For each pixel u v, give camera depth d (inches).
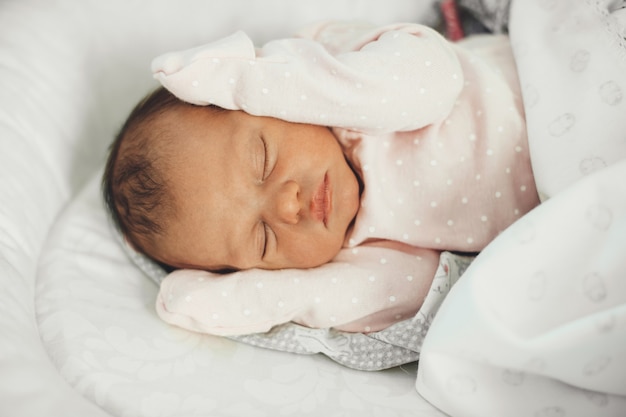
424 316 38.3
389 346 39.2
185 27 55.2
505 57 46.4
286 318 40.8
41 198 45.6
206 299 39.9
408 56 39.8
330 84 38.9
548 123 39.2
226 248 40.9
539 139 39.3
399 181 42.8
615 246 30.8
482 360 31.2
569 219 31.9
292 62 39.0
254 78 38.5
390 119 40.2
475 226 41.6
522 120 42.1
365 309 40.6
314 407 35.4
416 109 39.9
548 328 31.1
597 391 30.6
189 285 40.5
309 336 40.3
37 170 46.0
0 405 29.9
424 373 33.4
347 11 57.0
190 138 40.3
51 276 42.1
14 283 38.6
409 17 56.2
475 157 41.7
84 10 52.7
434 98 39.9
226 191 39.6
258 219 40.0
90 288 42.3
